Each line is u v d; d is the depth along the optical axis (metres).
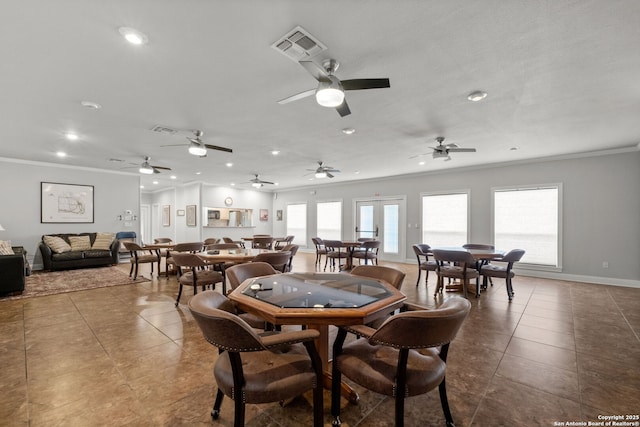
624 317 3.46
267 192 11.40
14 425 1.63
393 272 2.36
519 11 1.79
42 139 4.60
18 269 4.28
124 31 1.95
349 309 1.58
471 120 3.72
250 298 1.80
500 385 2.05
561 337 2.87
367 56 2.29
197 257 3.60
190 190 9.90
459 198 6.99
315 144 4.90
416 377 1.42
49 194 6.69
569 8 1.76
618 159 5.13
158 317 3.39
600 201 5.29
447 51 2.23
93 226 7.32
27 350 2.55
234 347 1.28
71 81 2.68
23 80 2.65
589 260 5.37
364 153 5.53
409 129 4.09
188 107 3.30
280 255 3.74
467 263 4.19
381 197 8.41
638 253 4.98
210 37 2.04
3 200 6.17
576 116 3.57
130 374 2.17
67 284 5.02
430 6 1.75
